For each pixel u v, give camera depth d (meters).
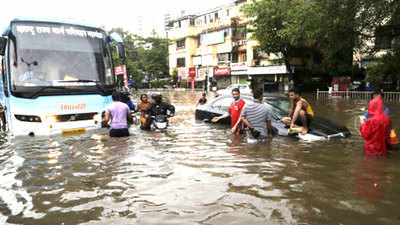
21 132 7.02
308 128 6.29
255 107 6.04
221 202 3.17
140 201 3.24
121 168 4.44
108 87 8.11
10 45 7.21
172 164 4.61
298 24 13.20
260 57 33.78
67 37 7.85
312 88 30.31
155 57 50.31
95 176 4.09
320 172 4.11
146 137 6.78
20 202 3.26
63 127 7.31
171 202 3.20
